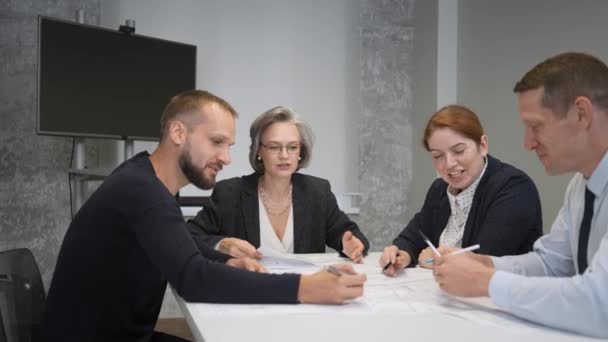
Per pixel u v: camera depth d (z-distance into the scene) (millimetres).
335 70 3605
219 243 1582
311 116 3572
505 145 2961
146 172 1091
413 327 806
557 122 890
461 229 1614
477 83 3191
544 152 937
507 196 1453
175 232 1009
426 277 1265
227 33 3402
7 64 2893
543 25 2697
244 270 997
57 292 1063
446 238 1642
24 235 2949
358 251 1562
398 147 3646
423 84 3525
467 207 1596
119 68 2896
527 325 815
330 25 3594
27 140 2938
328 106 3600
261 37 3469
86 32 2770
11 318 999
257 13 3461
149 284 1092
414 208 3611
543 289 808
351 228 1932
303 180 2010
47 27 2621
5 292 991
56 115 2650
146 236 1003
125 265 1056
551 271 1129
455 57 3396
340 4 3607
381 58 3615
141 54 2979
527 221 1430
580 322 757
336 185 3629
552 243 1149
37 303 1155
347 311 908
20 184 2932
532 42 2773
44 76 2607
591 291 753
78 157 2883
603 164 919
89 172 2715
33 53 2936
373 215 3615
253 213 1894
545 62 934
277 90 3504
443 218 1682
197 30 3344
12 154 2914
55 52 2648
